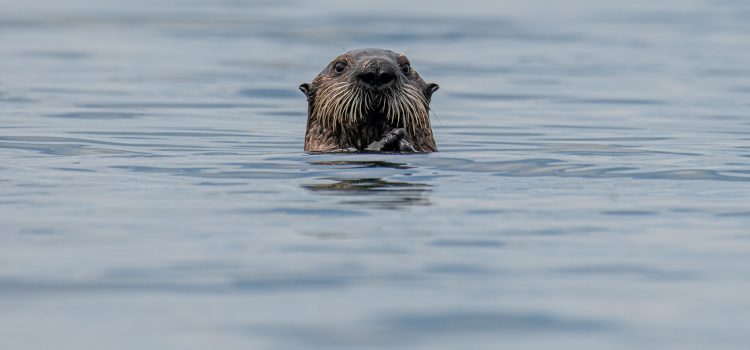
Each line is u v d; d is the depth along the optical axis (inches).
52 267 759.7
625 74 2481.5
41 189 1051.9
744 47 2940.5
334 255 797.2
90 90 2146.9
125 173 1162.6
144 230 874.1
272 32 3147.1
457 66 2588.6
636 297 703.1
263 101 2090.3
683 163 1264.8
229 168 1198.3
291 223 902.4
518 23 3430.1
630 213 958.4
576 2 4148.6
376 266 770.8
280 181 1107.3
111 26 3292.3
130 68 2496.3
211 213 941.2
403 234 865.5
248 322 649.0
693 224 915.4
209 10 3722.9
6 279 730.2
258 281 731.4
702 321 654.5
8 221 900.6
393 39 3019.2
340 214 938.7
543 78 2412.6
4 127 1621.6
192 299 692.1
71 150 1378.0
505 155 1330.0
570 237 864.9
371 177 1128.8
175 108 1953.7
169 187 1071.6
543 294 707.4
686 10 3880.4
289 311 669.3
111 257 787.4
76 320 650.2
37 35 3065.9
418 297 698.8
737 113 1927.9
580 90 2239.2
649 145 1488.7
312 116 1412.4
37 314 660.7
